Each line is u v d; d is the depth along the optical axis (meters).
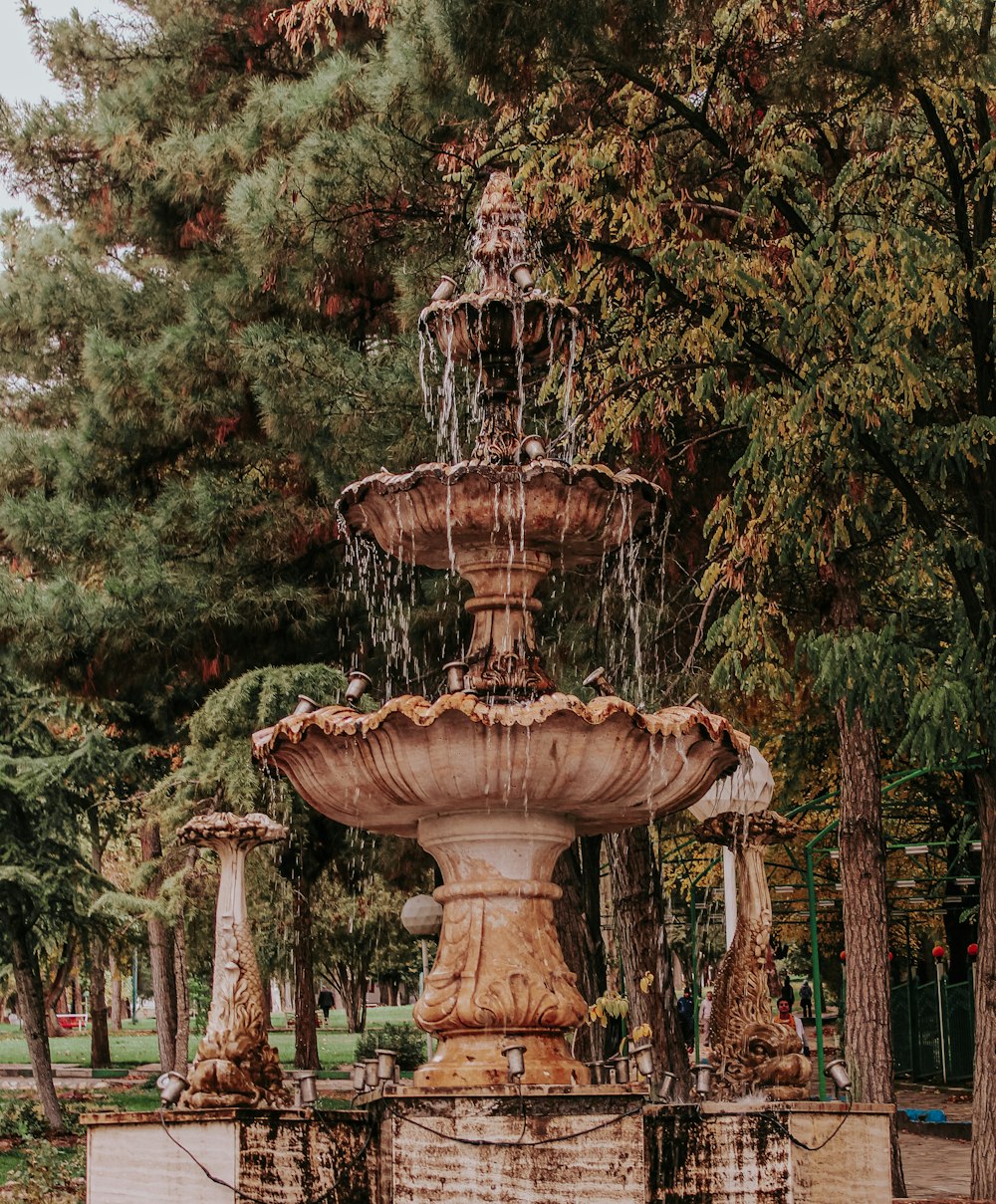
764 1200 5.54
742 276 10.41
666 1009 14.12
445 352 6.97
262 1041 5.80
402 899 24.30
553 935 6.10
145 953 25.58
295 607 15.90
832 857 22.39
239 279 15.47
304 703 5.96
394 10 12.59
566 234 11.41
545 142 10.93
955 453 9.98
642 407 11.45
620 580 13.12
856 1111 5.94
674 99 10.84
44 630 15.62
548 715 5.50
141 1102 22.17
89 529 16.17
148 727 21.53
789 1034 6.43
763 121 10.49
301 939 22.02
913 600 13.52
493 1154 5.30
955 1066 25.86
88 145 17.73
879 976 11.90
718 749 5.97
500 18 9.69
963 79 10.38
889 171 10.97
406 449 13.74
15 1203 13.23
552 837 6.07
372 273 14.43
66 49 18.25
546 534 6.28
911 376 9.80
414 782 5.73
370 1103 5.70
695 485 13.72
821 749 18.27
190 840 5.93
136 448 16.56
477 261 6.88
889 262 10.01
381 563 15.50
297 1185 5.34
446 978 5.97
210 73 17.25
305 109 14.13
